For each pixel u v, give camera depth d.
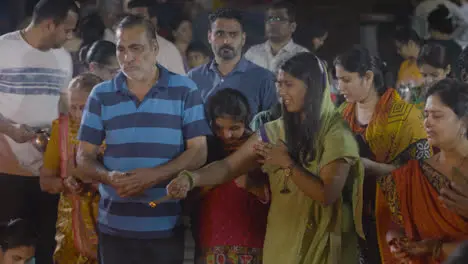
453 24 6.11
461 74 4.46
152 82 3.89
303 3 6.52
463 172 3.55
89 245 4.30
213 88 4.76
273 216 3.85
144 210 3.90
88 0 6.01
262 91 4.71
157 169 3.84
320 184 3.64
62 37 4.75
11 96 4.70
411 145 4.10
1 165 4.68
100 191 4.03
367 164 4.04
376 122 4.16
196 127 3.90
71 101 4.36
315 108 3.73
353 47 4.26
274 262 3.80
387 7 6.69
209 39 4.88
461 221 3.55
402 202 3.68
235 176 3.93
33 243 4.18
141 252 3.94
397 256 3.66
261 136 3.89
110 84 3.93
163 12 6.02
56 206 4.72
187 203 4.16
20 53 4.70
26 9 5.54
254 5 6.31
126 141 3.87
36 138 4.55
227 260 4.06
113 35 5.70
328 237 3.75
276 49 5.45
